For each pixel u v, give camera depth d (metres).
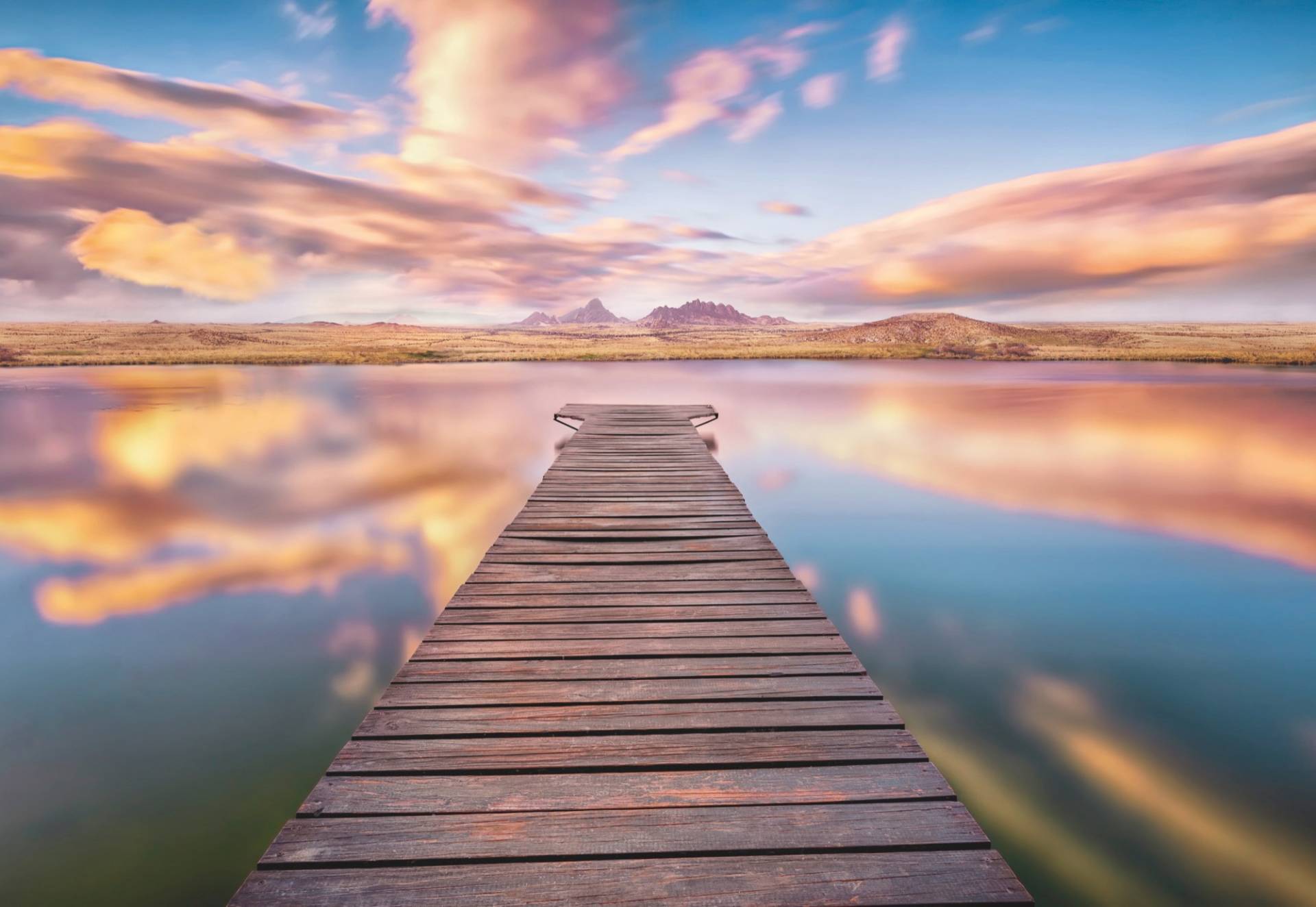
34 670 5.03
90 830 3.33
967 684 4.85
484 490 10.98
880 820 2.20
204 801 3.56
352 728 4.27
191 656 5.27
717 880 1.97
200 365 51.69
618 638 3.56
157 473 12.26
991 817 3.50
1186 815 3.52
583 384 33.34
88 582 6.86
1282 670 5.02
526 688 3.03
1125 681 4.92
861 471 12.39
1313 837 3.35
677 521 5.91
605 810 2.24
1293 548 7.85
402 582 6.83
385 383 34.06
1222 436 16.48
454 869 2.00
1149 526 8.73
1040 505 9.91
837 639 3.54
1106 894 3.01
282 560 7.52
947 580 6.89
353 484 11.42
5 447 14.86
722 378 37.47
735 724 2.74
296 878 1.96
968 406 23.48
